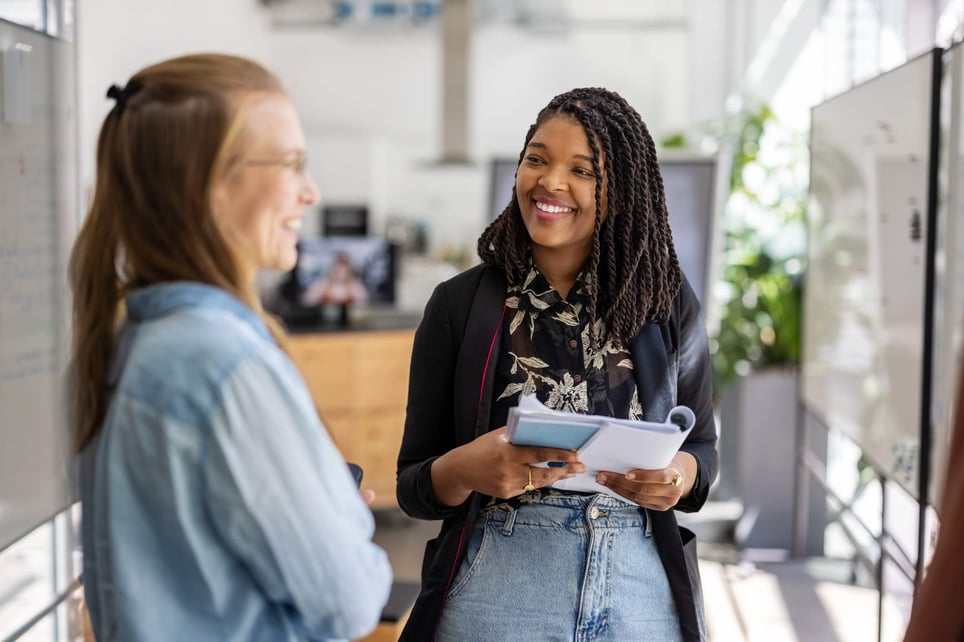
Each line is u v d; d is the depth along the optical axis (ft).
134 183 3.63
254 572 3.52
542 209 5.20
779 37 23.24
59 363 6.13
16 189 5.64
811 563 16.12
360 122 32.09
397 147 32.07
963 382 2.98
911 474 9.09
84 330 3.87
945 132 9.14
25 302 5.74
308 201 3.88
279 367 3.60
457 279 5.58
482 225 29.91
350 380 17.42
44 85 5.96
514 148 31.81
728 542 17.34
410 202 32.17
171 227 3.61
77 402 3.95
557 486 5.13
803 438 15.52
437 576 5.29
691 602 5.28
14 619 5.57
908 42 13.08
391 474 17.98
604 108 5.28
